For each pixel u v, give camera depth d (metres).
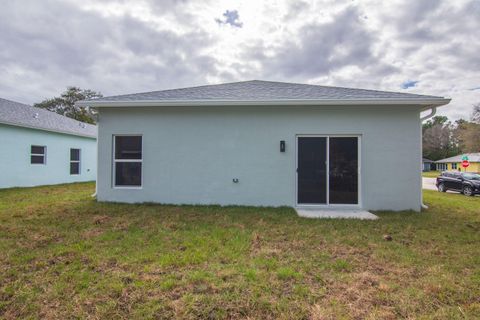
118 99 6.84
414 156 6.47
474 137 31.47
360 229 4.81
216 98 6.70
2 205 6.75
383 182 6.52
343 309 2.35
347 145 6.68
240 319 2.23
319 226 4.96
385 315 2.27
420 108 6.47
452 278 2.92
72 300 2.47
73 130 14.12
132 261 3.30
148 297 2.52
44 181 12.34
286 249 3.79
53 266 3.18
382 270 3.14
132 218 5.45
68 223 5.03
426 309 2.36
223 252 3.62
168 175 7.00
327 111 6.64
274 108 6.75
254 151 6.81
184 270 3.07
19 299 2.48
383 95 6.75
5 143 10.62
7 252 3.58
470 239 4.31
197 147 6.94
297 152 6.76
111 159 7.11
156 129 7.00
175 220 5.33
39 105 31.41
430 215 6.01
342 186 6.68
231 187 6.87
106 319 2.21
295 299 2.50
